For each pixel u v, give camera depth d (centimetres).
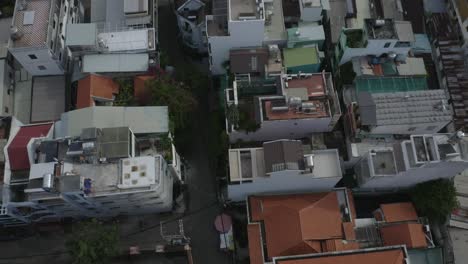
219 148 5819
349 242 5175
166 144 5262
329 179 5150
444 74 6216
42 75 6091
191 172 6175
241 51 5909
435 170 5091
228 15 5478
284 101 5381
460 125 5931
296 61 5959
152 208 5562
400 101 5462
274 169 4769
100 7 6575
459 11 6359
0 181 4797
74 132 5225
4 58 6047
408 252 5122
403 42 5656
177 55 6988
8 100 5962
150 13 6262
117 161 4750
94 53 5981
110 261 5628
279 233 5178
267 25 6103
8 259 5656
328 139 5709
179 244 5572
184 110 5819
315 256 4803
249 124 5394
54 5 5772
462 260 5297
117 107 5388
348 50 5800
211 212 5928
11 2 6750
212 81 6650
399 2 6631
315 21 6353
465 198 5600
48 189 4388
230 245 5556
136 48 5978
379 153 5209
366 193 5872
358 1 6588
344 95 5944
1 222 5291
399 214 5438
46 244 5731
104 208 5272
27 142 4981
